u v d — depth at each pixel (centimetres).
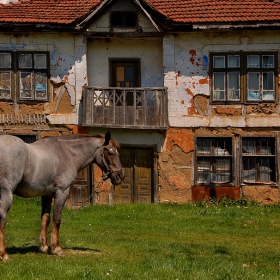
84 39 2233
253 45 2219
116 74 2319
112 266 1108
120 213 1969
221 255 1366
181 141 2222
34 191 1175
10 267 1053
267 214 1998
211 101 2222
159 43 2308
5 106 2234
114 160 1277
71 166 1231
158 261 1198
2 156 1092
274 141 2206
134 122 2186
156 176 2220
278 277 1111
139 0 2178
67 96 2230
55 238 1218
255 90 2222
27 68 2234
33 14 2245
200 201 2197
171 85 2233
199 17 2209
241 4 2289
